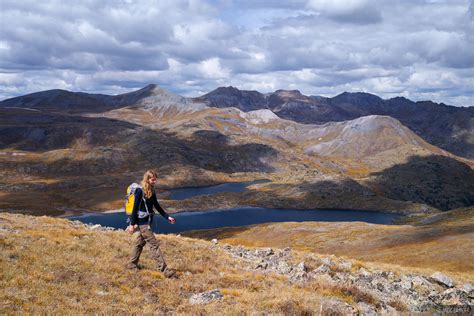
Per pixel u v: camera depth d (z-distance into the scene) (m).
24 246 15.41
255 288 15.58
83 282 13.27
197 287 14.70
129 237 20.41
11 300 10.94
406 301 18.19
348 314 13.52
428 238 74.06
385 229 90.62
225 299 13.47
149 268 15.86
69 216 192.50
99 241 18.44
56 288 12.33
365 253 73.19
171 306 12.70
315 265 21.97
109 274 14.32
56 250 15.80
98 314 11.11
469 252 57.03
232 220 199.12
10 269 12.93
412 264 56.47
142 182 15.03
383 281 20.81
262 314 12.15
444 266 53.22
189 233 128.25
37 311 10.63
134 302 12.49
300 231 104.56
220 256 20.88
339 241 83.94
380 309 15.78
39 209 199.50
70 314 10.77
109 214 199.25
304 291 15.47
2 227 17.98
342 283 17.45
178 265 17.09
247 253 24.16
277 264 21.22
